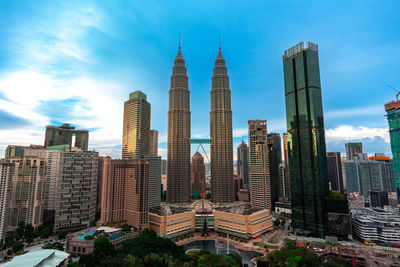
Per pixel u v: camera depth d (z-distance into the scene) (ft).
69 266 497.05
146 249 604.90
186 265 513.04
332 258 623.36
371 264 629.51
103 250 574.97
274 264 585.22
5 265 494.59
